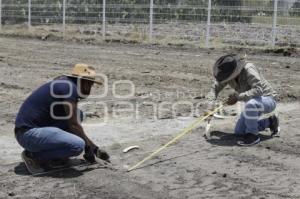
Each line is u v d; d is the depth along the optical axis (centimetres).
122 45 2847
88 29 3353
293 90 1551
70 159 909
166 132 1097
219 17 2712
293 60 2225
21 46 2858
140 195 757
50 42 3094
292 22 2514
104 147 991
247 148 966
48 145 824
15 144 1027
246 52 2456
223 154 933
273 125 1031
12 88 1600
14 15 3806
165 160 908
